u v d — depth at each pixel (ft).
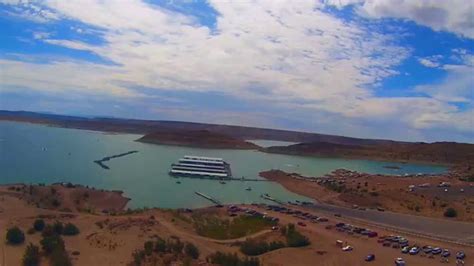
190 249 152.56
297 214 234.99
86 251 148.87
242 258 150.61
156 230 179.63
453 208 255.50
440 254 169.89
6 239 152.05
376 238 189.37
